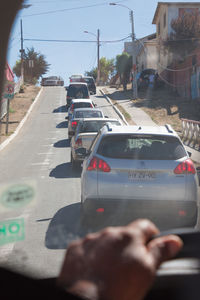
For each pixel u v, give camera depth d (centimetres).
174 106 3312
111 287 65
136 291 67
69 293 64
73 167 1154
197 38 3612
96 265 69
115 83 6575
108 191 564
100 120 1288
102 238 73
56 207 675
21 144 1869
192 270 114
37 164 1257
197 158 1466
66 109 3538
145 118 2967
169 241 75
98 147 598
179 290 113
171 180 567
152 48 4697
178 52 3750
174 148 592
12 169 1146
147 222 77
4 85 115
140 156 577
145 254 70
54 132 2320
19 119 3006
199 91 3269
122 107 3491
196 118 2873
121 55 4734
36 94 4875
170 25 3981
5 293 72
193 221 568
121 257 69
